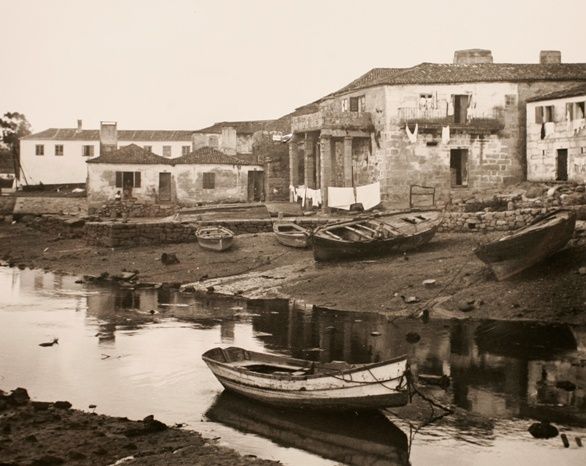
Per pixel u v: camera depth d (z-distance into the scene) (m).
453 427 20.95
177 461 18.19
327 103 67.00
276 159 71.50
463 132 57.44
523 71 58.69
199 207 60.31
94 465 17.80
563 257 36.03
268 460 18.56
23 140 98.19
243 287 41.34
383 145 57.38
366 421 21.53
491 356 27.36
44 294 41.16
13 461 17.58
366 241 42.41
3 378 25.52
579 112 51.81
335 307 35.97
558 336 29.67
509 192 54.44
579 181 51.72
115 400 23.36
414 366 26.36
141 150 73.00
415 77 57.22
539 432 20.31
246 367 24.12
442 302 34.25
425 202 57.31
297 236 48.41
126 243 54.22
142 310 36.62
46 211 79.38
